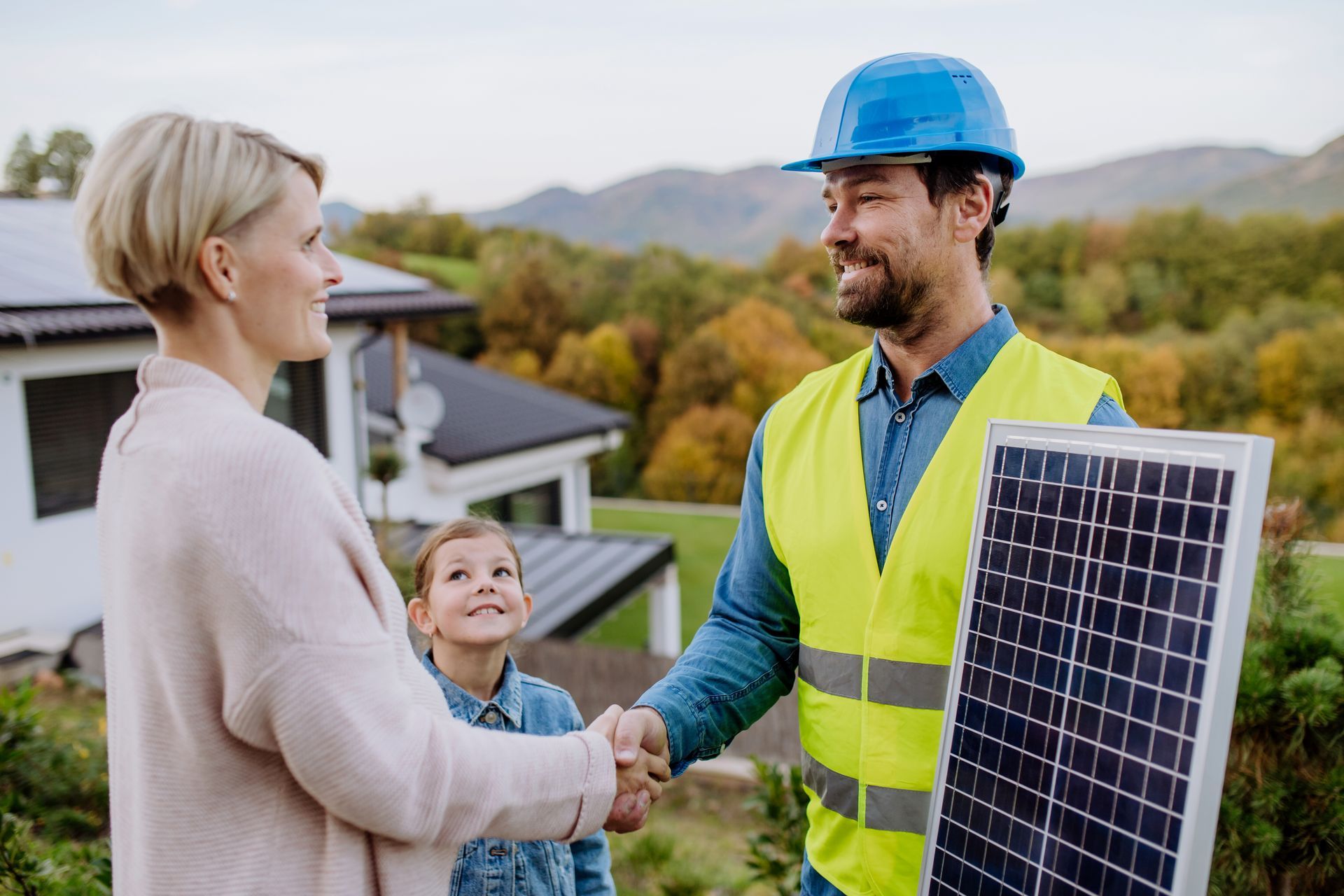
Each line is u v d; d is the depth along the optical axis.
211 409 1.04
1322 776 2.24
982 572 1.33
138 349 9.05
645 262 42.06
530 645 8.48
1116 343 32.78
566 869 1.89
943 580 1.48
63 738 5.53
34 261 9.56
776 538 1.75
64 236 10.89
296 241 1.12
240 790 1.02
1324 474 28.23
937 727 1.47
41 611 8.39
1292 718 2.23
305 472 1.04
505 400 16.95
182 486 0.98
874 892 1.51
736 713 1.76
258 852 1.02
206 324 1.09
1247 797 2.27
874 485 1.62
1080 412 1.45
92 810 4.69
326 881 1.03
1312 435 29.59
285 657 0.97
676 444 33.59
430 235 51.97
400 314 11.52
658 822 6.43
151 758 1.03
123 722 1.09
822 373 1.84
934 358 1.60
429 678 1.19
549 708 2.07
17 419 8.16
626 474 34.75
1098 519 1.18
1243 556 1.02
